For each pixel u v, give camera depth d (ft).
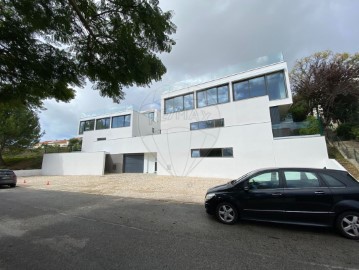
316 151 40.55
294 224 15.20
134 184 44.55
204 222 17.69
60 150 97.25
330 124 63.93
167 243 13.12
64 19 10.16
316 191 14.94
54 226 16.80
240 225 16.75
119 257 11.14
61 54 11.61
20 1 9.16
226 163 48.57
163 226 16.65
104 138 86.99
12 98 14.23
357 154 41.04
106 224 17.28
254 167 45.42
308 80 63.98
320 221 14.60
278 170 16.76
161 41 11.47
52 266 10.13
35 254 11.50
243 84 56.85
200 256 11.31
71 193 36.06
